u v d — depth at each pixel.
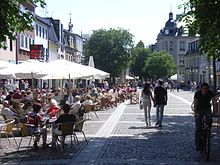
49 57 61.09
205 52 19.20
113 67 77.62
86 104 22.98
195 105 12.23
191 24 18.48
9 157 11.94
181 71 130.88
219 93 24.30
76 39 86.06
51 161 11.20
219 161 11.13
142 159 11.33
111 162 10.91
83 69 20.09
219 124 18.09
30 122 13.21
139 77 128.88
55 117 13.68
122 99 41.75
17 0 13.47
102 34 77.88
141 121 22.09
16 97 23.72
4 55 39.47
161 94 19.36
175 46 136.00
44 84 49.41
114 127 19.27
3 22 12.80
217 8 14.47
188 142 14.57
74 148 13.36
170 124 20.70
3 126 15.23
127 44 78.38
